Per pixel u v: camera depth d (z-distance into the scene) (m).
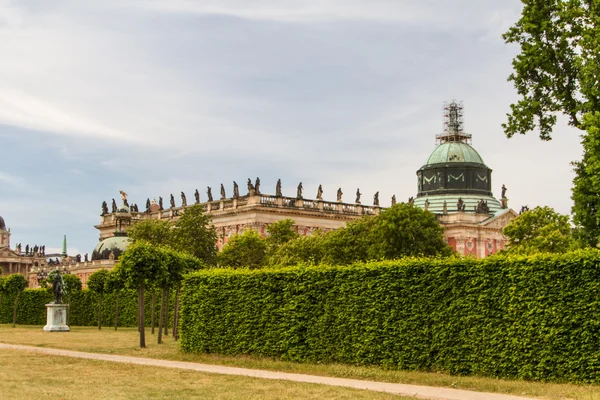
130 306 112.75
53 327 95.00
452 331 44.38
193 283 58.59
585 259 39.94
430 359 45.22
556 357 40.19
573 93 58.75
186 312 58.62
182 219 120.75
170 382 40.59
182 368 48.00
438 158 199.38
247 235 120.62
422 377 42.50
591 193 55.91
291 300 52.19
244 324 54.84
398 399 34.44
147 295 109.50
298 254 102.81
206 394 35.97
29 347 65.38
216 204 166.00
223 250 120.25
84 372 45.34
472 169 196.25
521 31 60.12
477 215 182.25
